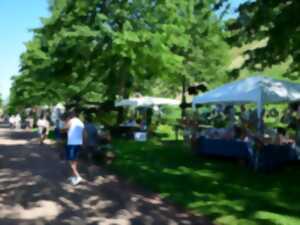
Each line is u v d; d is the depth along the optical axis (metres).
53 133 31.44
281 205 8.21
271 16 11.82
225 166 13.28
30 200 8.45
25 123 46.06
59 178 11.10
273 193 9.32
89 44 22.61
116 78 25.41
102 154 14.28
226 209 7.74
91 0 22.73
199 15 27.42
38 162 14.42
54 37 25.56
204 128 20.30
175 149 17.88
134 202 8.36
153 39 22.03
